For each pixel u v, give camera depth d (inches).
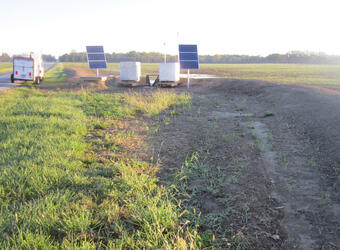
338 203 161.6
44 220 133.6
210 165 229.6
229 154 254.5
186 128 356.5
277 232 139.1
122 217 146.6
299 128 330.6
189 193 182.7
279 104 509.7
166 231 136.9
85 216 142.0
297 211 156.6
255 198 173.2
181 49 933.2
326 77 1270.9
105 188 173.6
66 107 459.8
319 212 153.9
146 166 224.5
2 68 2279.8
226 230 140.9
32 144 253.0
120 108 485.1
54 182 180.7
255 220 149.9
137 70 976.9
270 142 286.7
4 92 657.0
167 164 231.9
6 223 131.1
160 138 309.6
